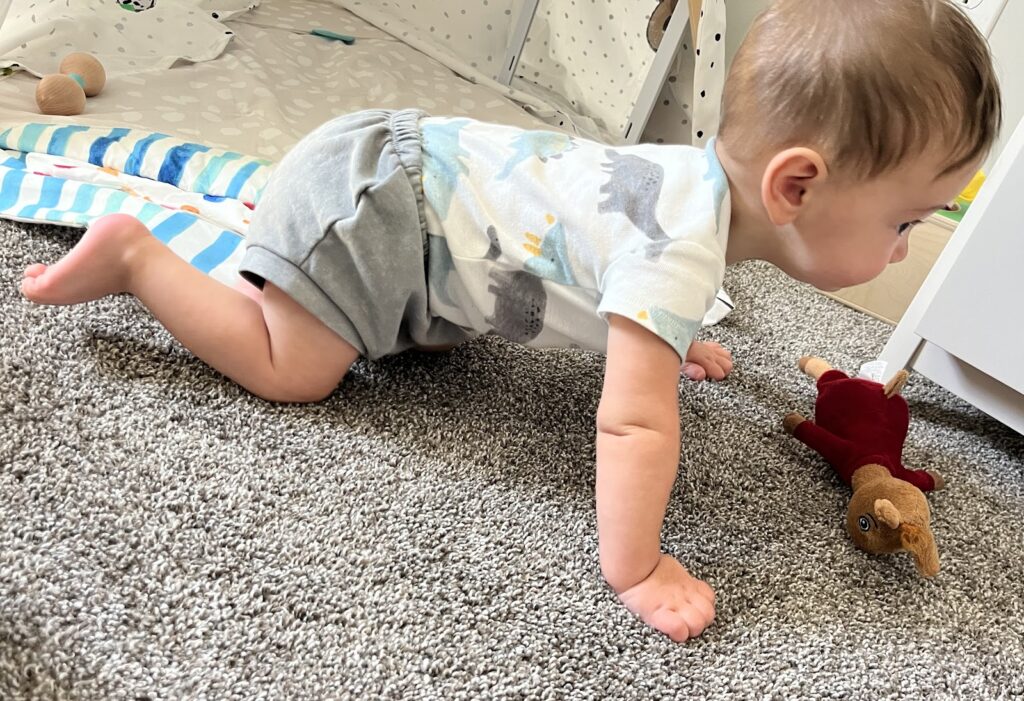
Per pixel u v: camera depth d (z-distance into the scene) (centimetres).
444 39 193
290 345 72
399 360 87
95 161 104
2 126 106
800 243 70
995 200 90
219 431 69
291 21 177
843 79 62
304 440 71
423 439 75
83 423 66
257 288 74
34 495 59
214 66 144
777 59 66
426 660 55
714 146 73
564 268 72
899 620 69
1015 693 65
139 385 71
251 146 121
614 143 175
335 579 59
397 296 75
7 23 130
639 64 171
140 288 72
